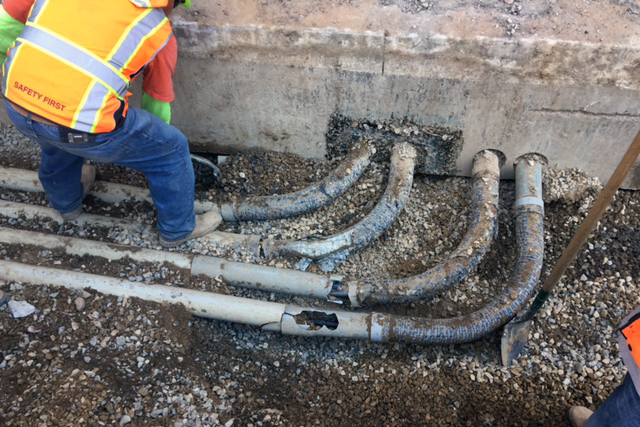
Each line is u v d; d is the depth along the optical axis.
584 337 2.98
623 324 2.03
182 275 2.96
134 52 2.17
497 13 2.88
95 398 2.47
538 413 2.72
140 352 2.68
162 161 2.56
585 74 2.82
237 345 2.92
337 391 2.79
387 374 2.86
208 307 2.84
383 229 3.12
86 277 2.83
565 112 2.99
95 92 2.14
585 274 3.19
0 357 2.57
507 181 3.45
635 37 2.75
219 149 3.59
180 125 3.45
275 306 2.85
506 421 2.68
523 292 2.84
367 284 2.92
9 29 2.27
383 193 3.29
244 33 2.90
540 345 2.96
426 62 2.89
